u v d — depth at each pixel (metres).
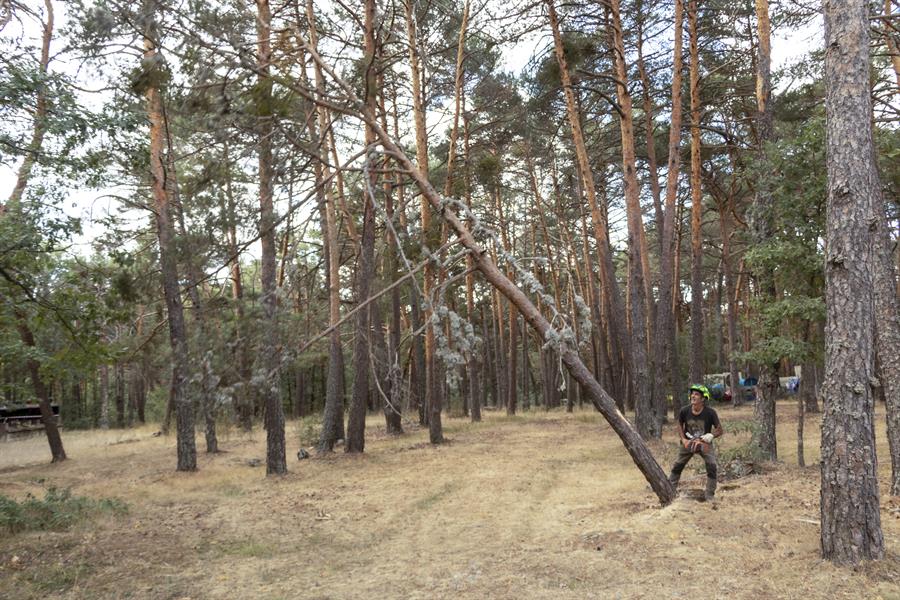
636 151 22.64
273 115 6.75
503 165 20.78
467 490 10.23
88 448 21.77
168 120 12.95
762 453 10.65
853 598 4.47
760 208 10.66
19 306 9.76
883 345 7.64
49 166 8.33
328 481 12.16
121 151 9.00
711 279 38.34
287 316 6.63
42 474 15.55
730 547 5.83
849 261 5.25
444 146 22.23
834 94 5.56
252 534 8.01
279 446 13.43
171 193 14.38
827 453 5.24
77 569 6.44
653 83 20.16
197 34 6.50
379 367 16.83
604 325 30.67
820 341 9.99
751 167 11.28
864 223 5.26
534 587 5.27
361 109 7.28
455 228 7.25
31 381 18.08
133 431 28.19
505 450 15.31
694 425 8.13
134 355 16.62
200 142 8.47
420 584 5.64
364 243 16.45
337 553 6.96
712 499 7.78
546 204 27.72
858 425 5.11
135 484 12.83
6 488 12.47
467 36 17.78
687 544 6.04
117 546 7.46
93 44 10.16
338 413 18.94
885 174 9.74
